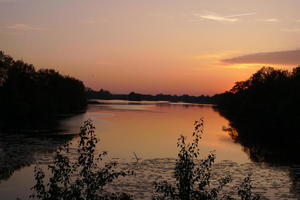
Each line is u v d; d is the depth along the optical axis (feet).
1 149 143.43
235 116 447.01
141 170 112.98
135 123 301.43
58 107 415.03
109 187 90.79
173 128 263.08
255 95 380.99
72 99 482.69
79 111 482.69
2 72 316.40
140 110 561.43
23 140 171.53
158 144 174.91
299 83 274.36
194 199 36.65
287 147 177.17
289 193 91.86
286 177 109.60
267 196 88.99
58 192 33.30
